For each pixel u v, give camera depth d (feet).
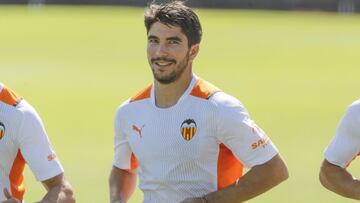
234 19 399.85
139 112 45.52
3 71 209.67
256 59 245.86
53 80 193.47
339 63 239.91
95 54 253.03
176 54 43.68
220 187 45.01
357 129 44.47
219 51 266.36
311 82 196.95
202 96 44.55
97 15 404.77
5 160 44.88
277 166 44.93
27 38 298.15
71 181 92.32
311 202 83.20
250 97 170.09
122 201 47.32
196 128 44.24
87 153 109.09
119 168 47.83
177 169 44.62
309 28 359.05
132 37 304.71
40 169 45.21
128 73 207.51
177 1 44.57
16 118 44.65
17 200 43.98
